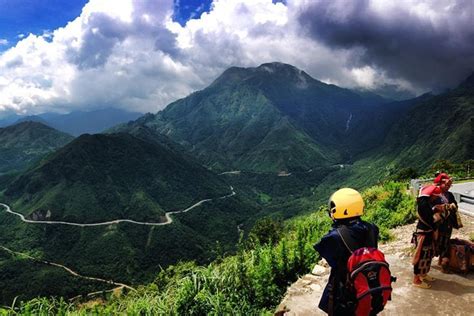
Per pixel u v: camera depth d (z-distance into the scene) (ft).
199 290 23.49
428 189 21.13
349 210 12.10
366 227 12.16
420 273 20.70
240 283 24.26
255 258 27.07
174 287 25.85
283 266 25.82
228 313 21.30
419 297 19.69
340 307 11.71
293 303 20.26
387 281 11.15
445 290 20.17
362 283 11.02
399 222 39.17
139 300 25.67
